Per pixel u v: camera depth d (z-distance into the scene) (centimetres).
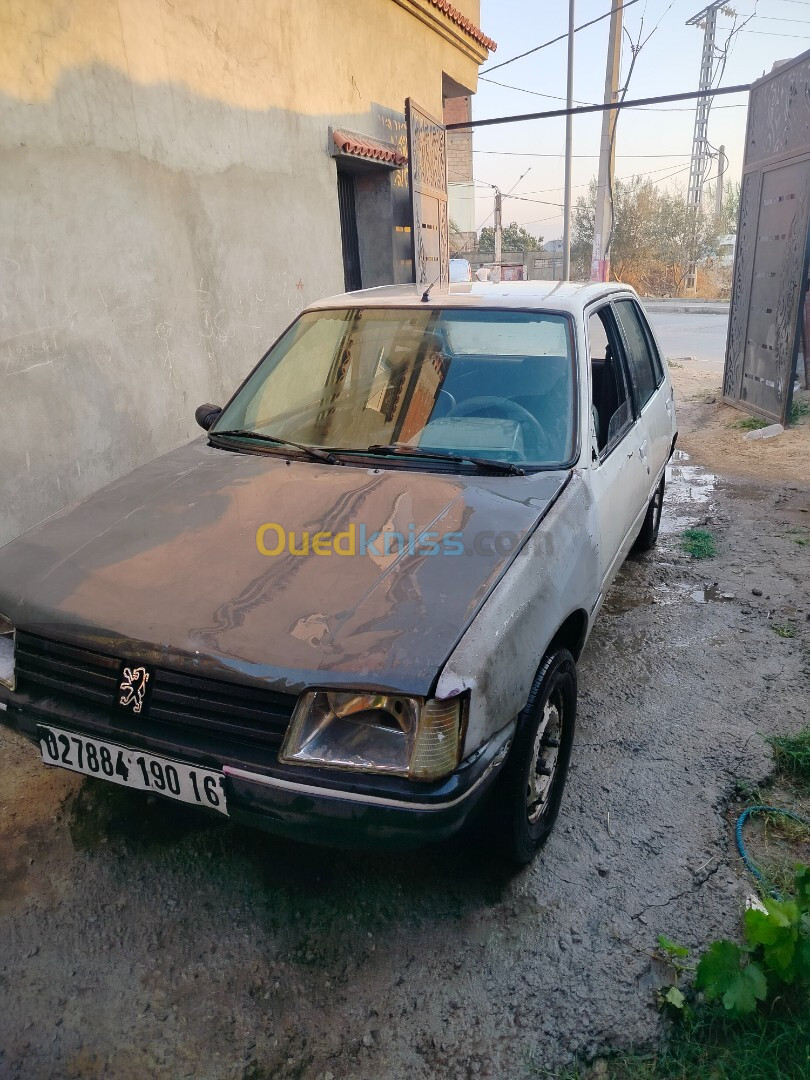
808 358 932
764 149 798
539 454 280
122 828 262
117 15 447
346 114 754
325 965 215
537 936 224
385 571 214
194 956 218
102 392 457
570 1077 186
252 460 292
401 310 333
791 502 589
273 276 639
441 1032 197
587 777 290
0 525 398
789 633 393
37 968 213
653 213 3769
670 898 236
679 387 1080
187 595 209
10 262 392
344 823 183
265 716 187
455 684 182
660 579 463
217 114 551
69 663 210
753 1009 190
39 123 402
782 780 289
